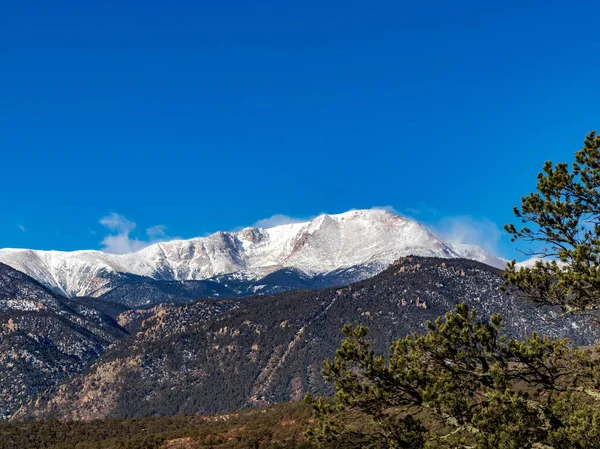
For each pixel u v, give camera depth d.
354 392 19.73
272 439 74.06
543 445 17.30
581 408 17.20
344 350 20.12
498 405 18.02
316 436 20.19
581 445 16.59
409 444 19.09
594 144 20.09
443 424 19.19
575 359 18.73
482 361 19.33
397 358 20.00
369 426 20.03
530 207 20.75
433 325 20.28
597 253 18.86
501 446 17.20
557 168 20.62
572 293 19.22
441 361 19.72
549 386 18.80
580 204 20.14
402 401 19.88
